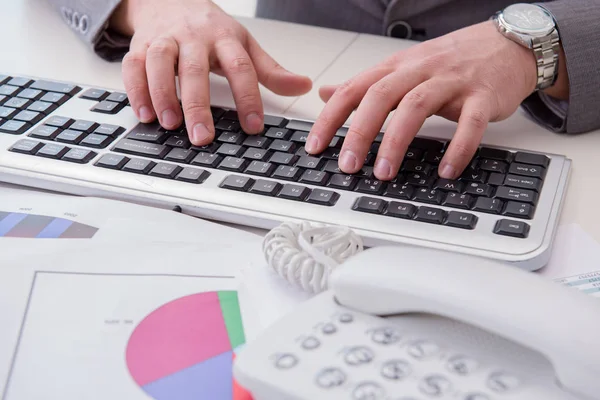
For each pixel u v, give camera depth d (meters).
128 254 0.49
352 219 0.52
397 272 0.38
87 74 0.77
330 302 0.41
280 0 1.05
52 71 0.77
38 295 0.44
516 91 0.67
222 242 0.51
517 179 0.55
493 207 0.52
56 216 0.53
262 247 0.49
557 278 0.48
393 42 0.88
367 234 0.50
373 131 0.59
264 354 0.37
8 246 0.49
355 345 0.37
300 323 0.39
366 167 0.58
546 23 0.69
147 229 0.52
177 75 0.71
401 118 0.59
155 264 0.48
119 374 0.39
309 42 0.87
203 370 0.40
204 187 0.56
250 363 0.36
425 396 0.34
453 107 0.64
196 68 0.67
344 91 0.64
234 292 0.46
